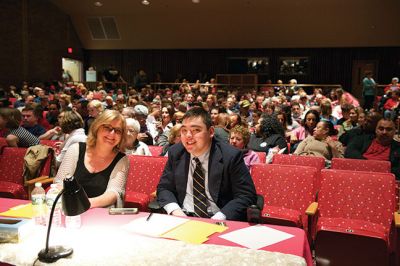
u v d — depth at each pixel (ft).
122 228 7.42
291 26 59.82
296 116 30.81
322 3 55.52
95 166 10.07
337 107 33.71
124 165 10.19
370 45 59.11
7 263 6.13
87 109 24.73
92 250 6.37
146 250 6.37
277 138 18.21
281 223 11.64
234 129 13.92
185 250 6.37
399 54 58.65
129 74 69.92
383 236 10.06
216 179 9.15
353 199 11.35
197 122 8.91
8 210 8.41
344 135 19.20
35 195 7.94
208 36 64.39
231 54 65.57
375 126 16.53
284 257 6.11
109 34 68.08
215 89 54.08
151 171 13.97
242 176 9.11
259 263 5.90
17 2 56.49
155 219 7.91
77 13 66.03
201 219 8.09
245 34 62.59
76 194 6.11
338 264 10.59
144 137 19.93
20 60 57.36
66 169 10.14
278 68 63.98
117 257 6.10
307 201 12.19
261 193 12.68
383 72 59.62
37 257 6.10
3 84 54.95
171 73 68.28
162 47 67.62
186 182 9.43
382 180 11.24
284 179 12.59
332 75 61.93
